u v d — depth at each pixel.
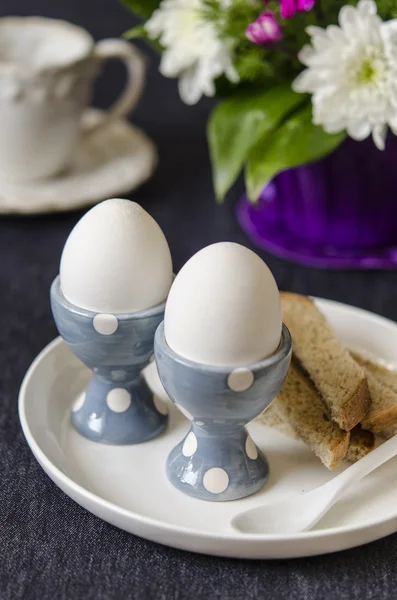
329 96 0.57
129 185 0.76
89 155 0.80
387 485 0.49
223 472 0.48
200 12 0.62
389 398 0.51
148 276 0.48
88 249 0.48
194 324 0.44
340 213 0.68
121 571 0.45
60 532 0.47
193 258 0.45
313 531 0.44
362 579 0.45
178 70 0.65
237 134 0.62
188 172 0.82
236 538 0.44
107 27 1.10
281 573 0.45
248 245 0.71
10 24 0.79
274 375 0.45
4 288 0.66
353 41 0.56
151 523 0.44
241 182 0.81
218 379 0.44
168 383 0.46
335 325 0.59
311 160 0.61
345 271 0.69
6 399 0.56
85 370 0.56
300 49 0.62
